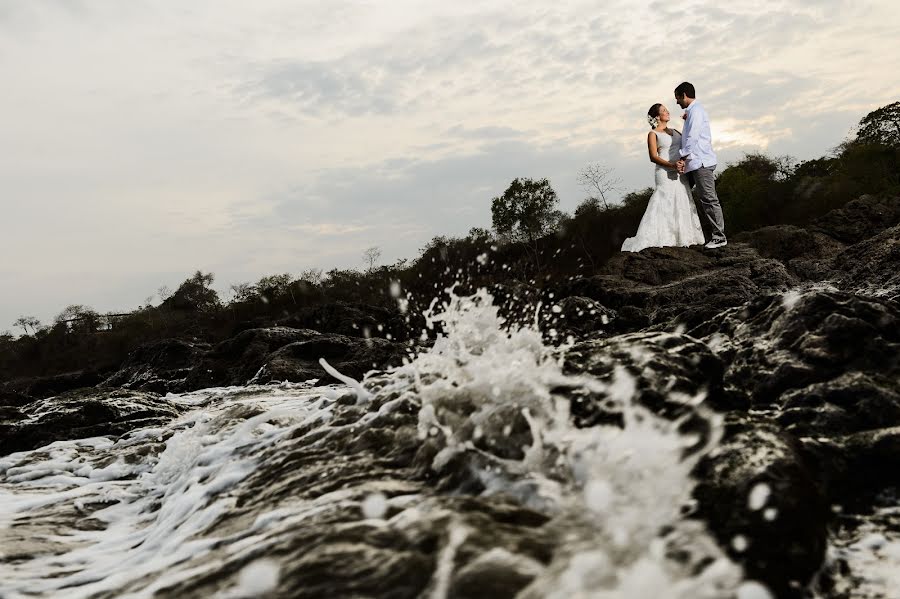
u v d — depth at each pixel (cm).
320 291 3441
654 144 1198
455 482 183
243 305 3681
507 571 126
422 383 260
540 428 190
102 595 175
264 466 256
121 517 301
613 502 152
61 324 5453
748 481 155
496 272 2086
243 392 870
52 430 582
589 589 117
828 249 1327
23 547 247
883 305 248
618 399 198
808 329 248
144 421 599
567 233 2648
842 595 141
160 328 4550
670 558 133
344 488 198
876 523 172
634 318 938
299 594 133
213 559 169
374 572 135
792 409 218
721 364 228
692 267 1132
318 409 359
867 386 213
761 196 2212
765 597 123
